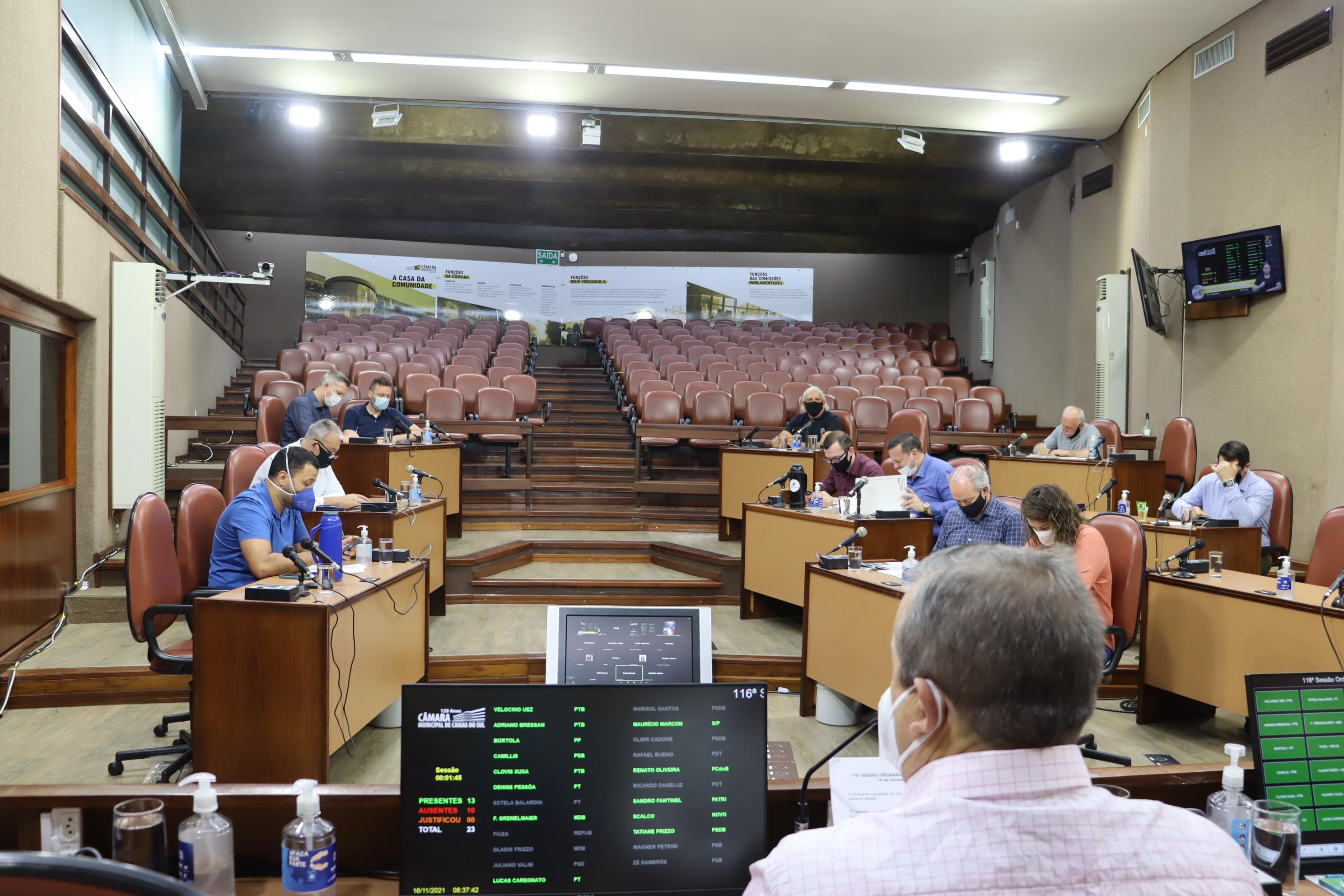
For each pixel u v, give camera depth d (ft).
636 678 6.79
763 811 4.37
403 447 18.99
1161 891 2.53
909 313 49.80
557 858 4.27
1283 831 4.57
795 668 14.80
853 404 28.45
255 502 11.53
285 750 9.60
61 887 1.61
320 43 24.85
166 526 11.32
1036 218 36.76
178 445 23.72
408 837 4.24
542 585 18.45
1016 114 29.07
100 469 16.99
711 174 39.75
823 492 18.02
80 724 12.48
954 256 49.37
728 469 21.65
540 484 25.70
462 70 26.71
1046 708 2.64
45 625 15.17
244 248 45.11
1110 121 29.30
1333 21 19.02
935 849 2.57
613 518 23.56
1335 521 14.12
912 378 32.94
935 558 3.06
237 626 9.68
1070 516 11.91
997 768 2.64
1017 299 38.73
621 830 4.30
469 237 47.26
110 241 17.57
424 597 13.21
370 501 15.64
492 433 24.57
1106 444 22.08
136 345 17.66
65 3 16.84
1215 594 12.03
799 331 45.75
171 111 27.22
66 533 16.17
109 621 16.07
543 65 26.25
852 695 12.29
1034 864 2.52
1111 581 12.39
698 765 4.37
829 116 29.86
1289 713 5.12
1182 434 22.85
